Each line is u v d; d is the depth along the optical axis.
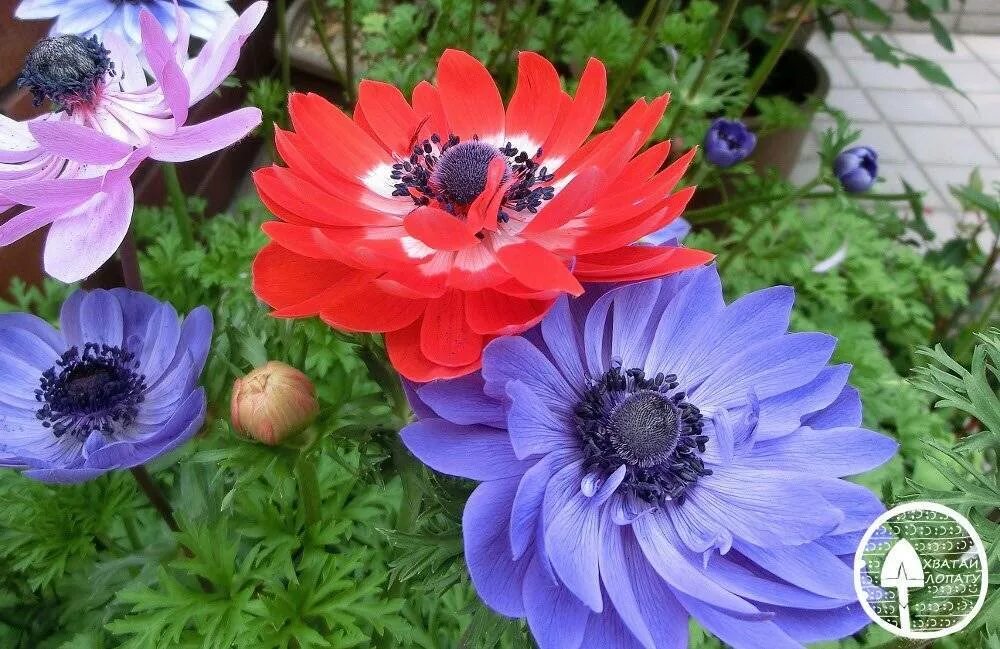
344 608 0.17
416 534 0.12
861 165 0.32
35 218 0.12
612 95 0.39
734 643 0.10
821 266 0.34
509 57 0.42
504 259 0.12
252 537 0.18
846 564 0.11
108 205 0.13
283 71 0.37
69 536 0.19
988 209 0.38
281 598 0.17
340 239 0.13
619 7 0.51
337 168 0.14
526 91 0.15
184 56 0.15
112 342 0.16
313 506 0.18
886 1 0.76
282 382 0.13
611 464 0.12
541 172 0.15
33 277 0.31
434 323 0.11
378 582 0.18
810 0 0.39
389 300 0.12
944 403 0.14
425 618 0.21
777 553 0.11
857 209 0.39
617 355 0.13
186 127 0.14
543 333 0.12
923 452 0.15
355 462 0.21
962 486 0.14
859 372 0.33
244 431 0.13
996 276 0.46
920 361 0.37
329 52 0.40
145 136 0.15
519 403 0.10
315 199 0.12
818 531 0.11
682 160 0.12
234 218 0.37
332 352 0.25
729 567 0.11
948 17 0.77
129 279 0.17
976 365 0.15
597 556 0.11
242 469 0.13
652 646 0.09
